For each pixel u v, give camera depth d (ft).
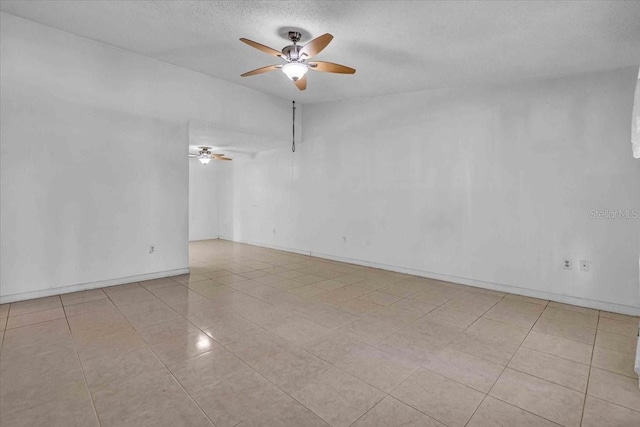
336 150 19.10
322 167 19.93
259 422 5.43
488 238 13.39
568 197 11.51
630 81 10.34
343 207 18.85
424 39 9.86
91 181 12.74
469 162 13.84
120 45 12.85
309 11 9.05
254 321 9.81
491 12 8.11
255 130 18.15
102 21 10.93
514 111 12.63
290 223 22.34
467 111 13.88
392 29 9.48
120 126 13.38
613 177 10.68
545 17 8.07
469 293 12.85
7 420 5.39
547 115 11.88
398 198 16.30
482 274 13.60
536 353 7.91
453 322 9.85
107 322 9.60
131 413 5.61
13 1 10.00
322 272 16.38
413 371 7.07
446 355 7.80
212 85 16.07
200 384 6.49
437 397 6.16
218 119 16.37
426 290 13.26
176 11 9.86
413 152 15.69
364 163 17.72
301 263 18.62
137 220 14.03
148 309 10.75
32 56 11.31
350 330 9.22
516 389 6.42
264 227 24.63
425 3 8.06
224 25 10.52
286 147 22.38
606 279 10.88
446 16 8.52
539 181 12.10
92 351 7.80
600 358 7.66
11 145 11.05
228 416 5.57
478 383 6.63
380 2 8.27
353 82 14.70
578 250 11.36
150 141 14.25
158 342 8.32
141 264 14.24
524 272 12.53
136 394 6.14
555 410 5.79
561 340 8.62
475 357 7.70
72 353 7.69
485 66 11.41
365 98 17.57
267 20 9.75
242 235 26.94
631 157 10.37
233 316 10.19
